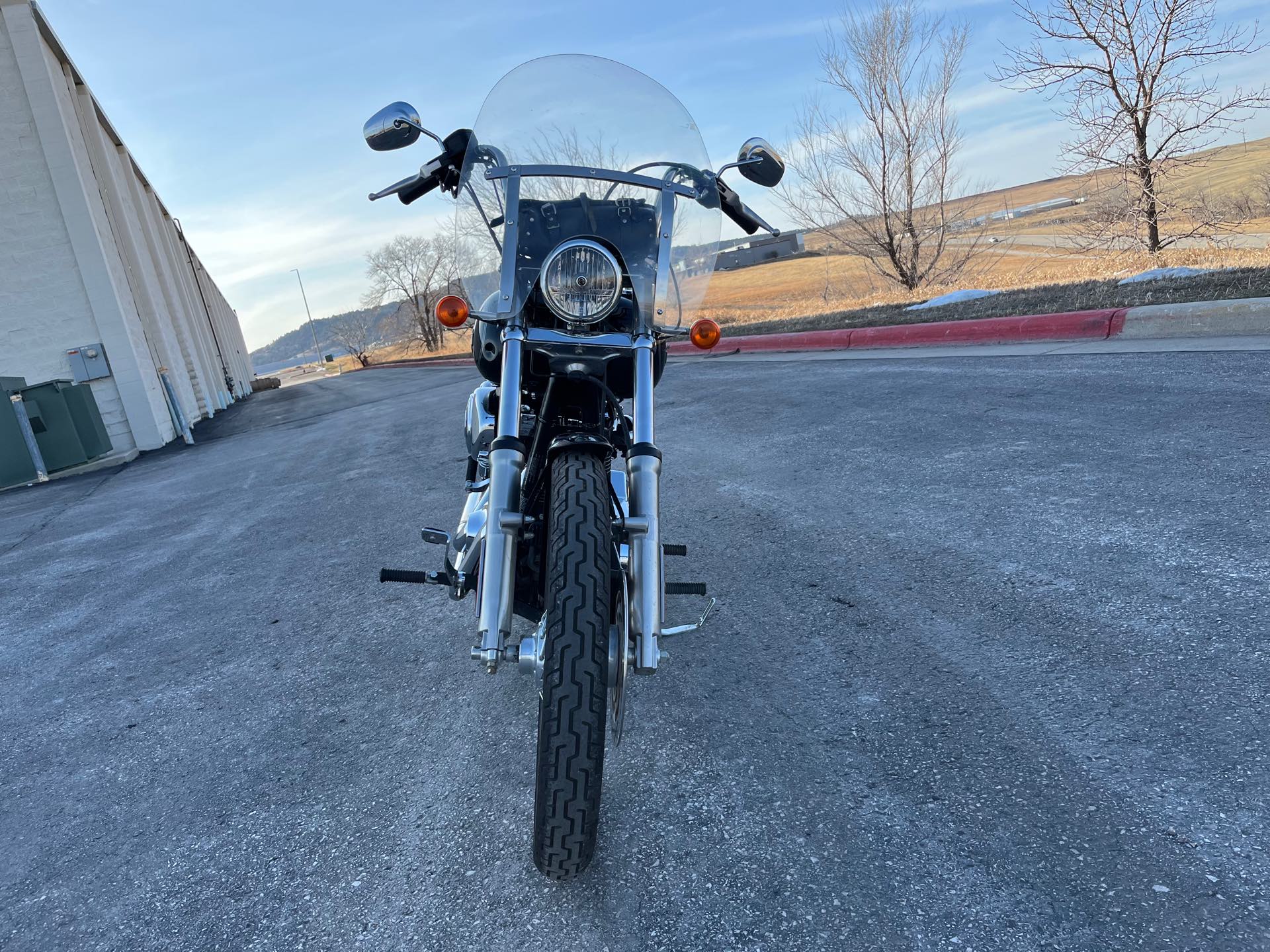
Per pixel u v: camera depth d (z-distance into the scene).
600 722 1.98
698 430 7.28
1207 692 2.46
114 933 2.10
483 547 2.41
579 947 1.86
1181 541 3.47
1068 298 10.23
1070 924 1.74
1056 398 6.11
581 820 1.95
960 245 18.33
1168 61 13.09
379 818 2.45
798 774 2.38
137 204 25.66
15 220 15.29
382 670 3.47
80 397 14.28
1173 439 4.75
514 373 2.46
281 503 7.40
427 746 2.82
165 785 2.80
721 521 4.71
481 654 2.15
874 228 18.66
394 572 2.93
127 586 5.34
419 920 2.01
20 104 15.16
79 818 2.67
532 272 2.60
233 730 3.12
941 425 5.98
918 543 3.95
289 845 2.38
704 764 2.48
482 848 2.25
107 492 10.36
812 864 2.02
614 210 2.70
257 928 2.05
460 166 3.07
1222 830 1.94
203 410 26.61
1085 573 3.34
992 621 3.10
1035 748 2.33
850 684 2.82
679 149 2.93
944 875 1.92
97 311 15.66
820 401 7.59
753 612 3.49
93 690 3.68
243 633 4.14
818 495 4.91
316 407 21.28
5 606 5.27
